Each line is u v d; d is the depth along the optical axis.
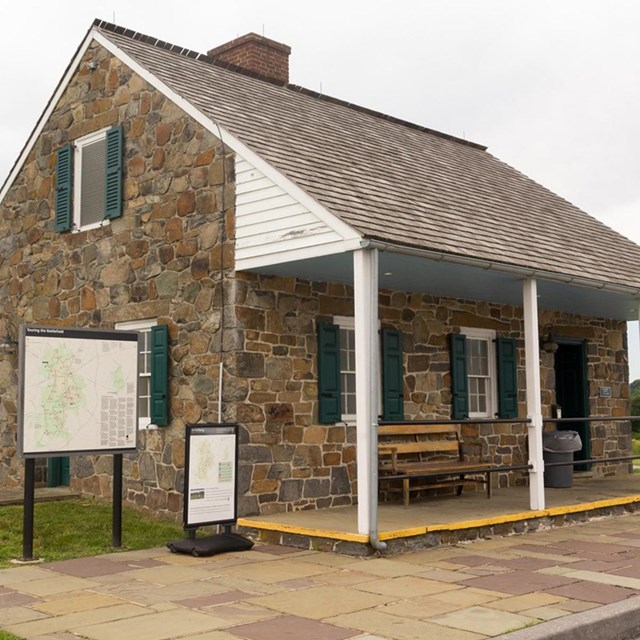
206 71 12.94
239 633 5.66
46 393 8.48
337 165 10.82
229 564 8.03
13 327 13.66
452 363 12.38
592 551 8.67
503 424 13.23
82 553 8.66
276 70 15.18
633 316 15.28
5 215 14.00
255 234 9.83
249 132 10.62
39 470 13.20
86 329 8.78
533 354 10.27
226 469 8.90
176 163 11.05
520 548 8.84
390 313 11.70
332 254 8.88
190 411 10.52
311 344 10.64
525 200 14.22
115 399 8.95
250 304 10.12
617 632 6.12
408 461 11.65
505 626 5.80
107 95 12.31
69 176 12.73
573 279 10.73
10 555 8.55
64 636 5.61
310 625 5.86
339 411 10.75
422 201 10.86
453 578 7.35
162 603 6.52
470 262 9.33
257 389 10.05
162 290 11.08
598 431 15.25
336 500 10.65
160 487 10.84
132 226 11.66
